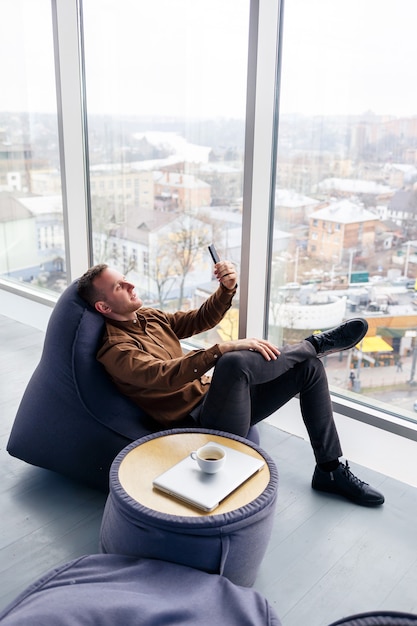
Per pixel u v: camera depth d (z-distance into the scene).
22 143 4.06
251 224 2.80
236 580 1.65
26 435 2.25
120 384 2.17
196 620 1.41
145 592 1.49
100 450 2.14
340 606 1.73
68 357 2.10
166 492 1.65
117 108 3.41
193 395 2.22
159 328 2.31
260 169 2.72
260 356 2.03
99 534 1.98
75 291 2.17
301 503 2.22
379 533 2.06
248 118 2.70
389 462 2.45
